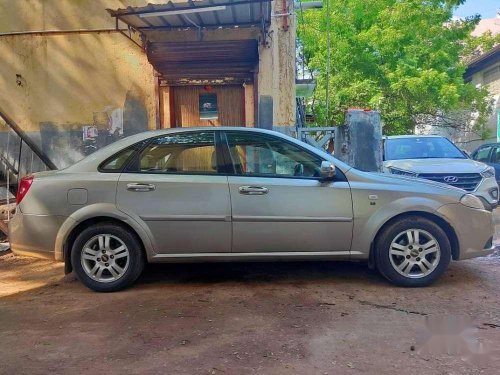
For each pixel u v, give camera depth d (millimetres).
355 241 5086
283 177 5141
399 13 19000
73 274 5941
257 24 8477
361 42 18984
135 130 9102
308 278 5496
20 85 9156
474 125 20828
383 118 18875
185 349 3668
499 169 11734
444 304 4578
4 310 4629
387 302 4652
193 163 5199
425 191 5121
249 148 5234
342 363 3404
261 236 5055
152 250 5070
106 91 9086
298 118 12555
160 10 7402
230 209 5027
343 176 5160
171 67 8719
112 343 3803
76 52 9062
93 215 5020
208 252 5102
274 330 4004
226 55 8578
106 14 8977
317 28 19203
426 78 18109
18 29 9102
